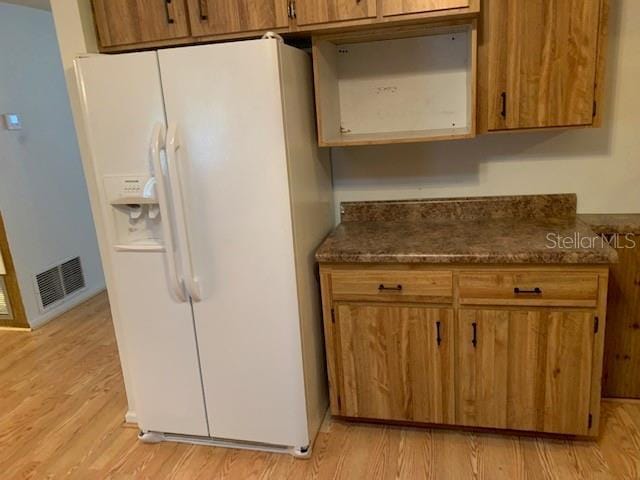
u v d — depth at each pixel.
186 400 2.18
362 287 2.04
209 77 1.79
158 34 2.05
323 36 2.08
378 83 2.39
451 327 2.00
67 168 4.01
